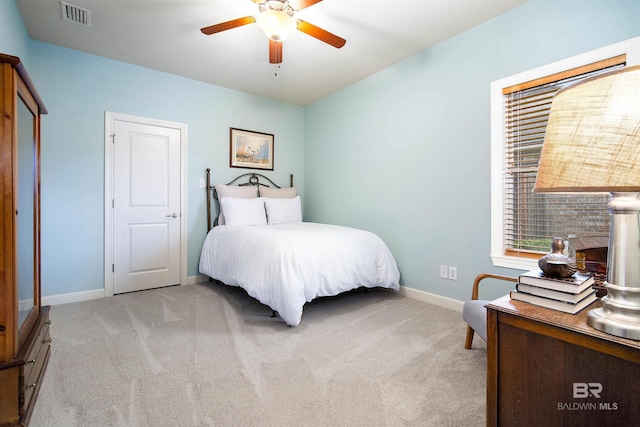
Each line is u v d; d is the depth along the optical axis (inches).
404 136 123.3
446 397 56.9
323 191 168.7
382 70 132.4
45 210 109.3
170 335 83.9
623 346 26.7
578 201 80.2
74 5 88.5
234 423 49.8
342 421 50.5
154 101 132.7
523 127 89.9
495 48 94.7
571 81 81.4
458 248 104.9
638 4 70.2
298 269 90.7
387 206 130.8
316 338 82.3
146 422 49.8
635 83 26.0
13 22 84.8
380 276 113.6
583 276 37.0
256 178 166.2
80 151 116.0
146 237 131.5
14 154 48.1
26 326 55.6
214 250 132.1
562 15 81.3
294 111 181.3
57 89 111.3
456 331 87.1
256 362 69.4
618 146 26.2
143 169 130.7
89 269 118.0
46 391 57.8
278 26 78.7
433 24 98.7
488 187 96.7
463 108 103.0
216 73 136.4
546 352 31.9
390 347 77.0
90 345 77.3
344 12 92.4
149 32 103.1
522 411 33.7
